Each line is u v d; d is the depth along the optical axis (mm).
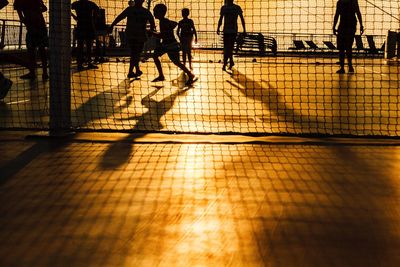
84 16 13617
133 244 3127
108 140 5680
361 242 3168
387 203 3818
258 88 10383
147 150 5277
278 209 3688
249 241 3172
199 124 6684
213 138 5816
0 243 3146
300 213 3617
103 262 2906
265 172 4555
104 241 3170
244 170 4613
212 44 24531
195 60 18266
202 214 3592
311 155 5117
